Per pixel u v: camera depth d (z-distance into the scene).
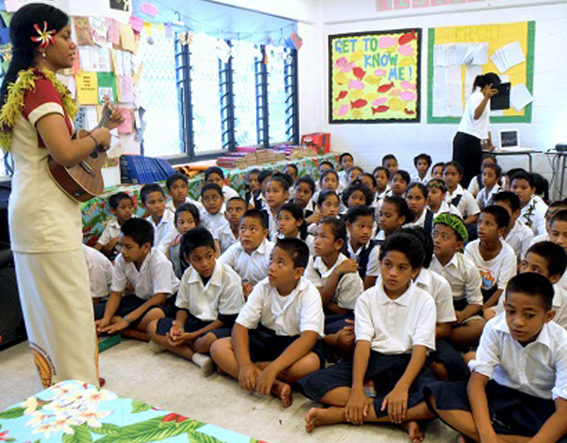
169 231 3.25
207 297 2.41
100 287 2.73
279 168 5.32
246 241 2.60
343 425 1.85
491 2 5.70
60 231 1.75
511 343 1.64
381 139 6.49
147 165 3.97
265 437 1.79
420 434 1.74
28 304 1.82
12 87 1.65
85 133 1.84
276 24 5.88
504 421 1.65
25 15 1.65
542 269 1.94
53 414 1.12
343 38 6.48
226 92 5.45
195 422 1.08
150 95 4.66
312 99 6.78
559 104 5.66
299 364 2.00
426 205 3.63
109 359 2.39
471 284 2.36
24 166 1.72
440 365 1.99
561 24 5.51
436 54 6.02
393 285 1.92
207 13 4.87
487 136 5.36
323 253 2.44
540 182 4.18
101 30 3.64
